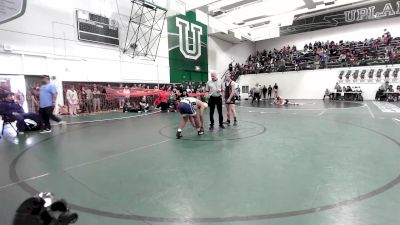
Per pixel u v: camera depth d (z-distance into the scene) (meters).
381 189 2.46
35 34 9.59
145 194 2.51
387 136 4.89
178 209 2.18
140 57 13.99
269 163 3.38
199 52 18.80
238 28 17.56
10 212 2.19
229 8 15.53
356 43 19.44
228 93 6.74
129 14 13.21
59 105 10.40
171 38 16.12
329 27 20.70
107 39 12.21
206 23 14.84
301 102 15.49
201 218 2.02
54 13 10.16
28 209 1.27
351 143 4.38
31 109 9.49
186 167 3.31
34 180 2.96
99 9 11.85
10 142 5.23
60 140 5.30
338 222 1.90
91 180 2.93
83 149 4.45
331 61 18.89
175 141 4.93
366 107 10.94
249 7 15.63
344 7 19.83
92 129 6.68
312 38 22.95
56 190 2.66
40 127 6.74
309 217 1.99
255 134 5.41
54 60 10.23
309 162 3.38
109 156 3.95
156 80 15.09
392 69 15.66
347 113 8.82
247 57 25.72
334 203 2.21
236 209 2.15
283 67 20.47
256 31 19.80
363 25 20.22
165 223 1.96
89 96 11.33
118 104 12.57
